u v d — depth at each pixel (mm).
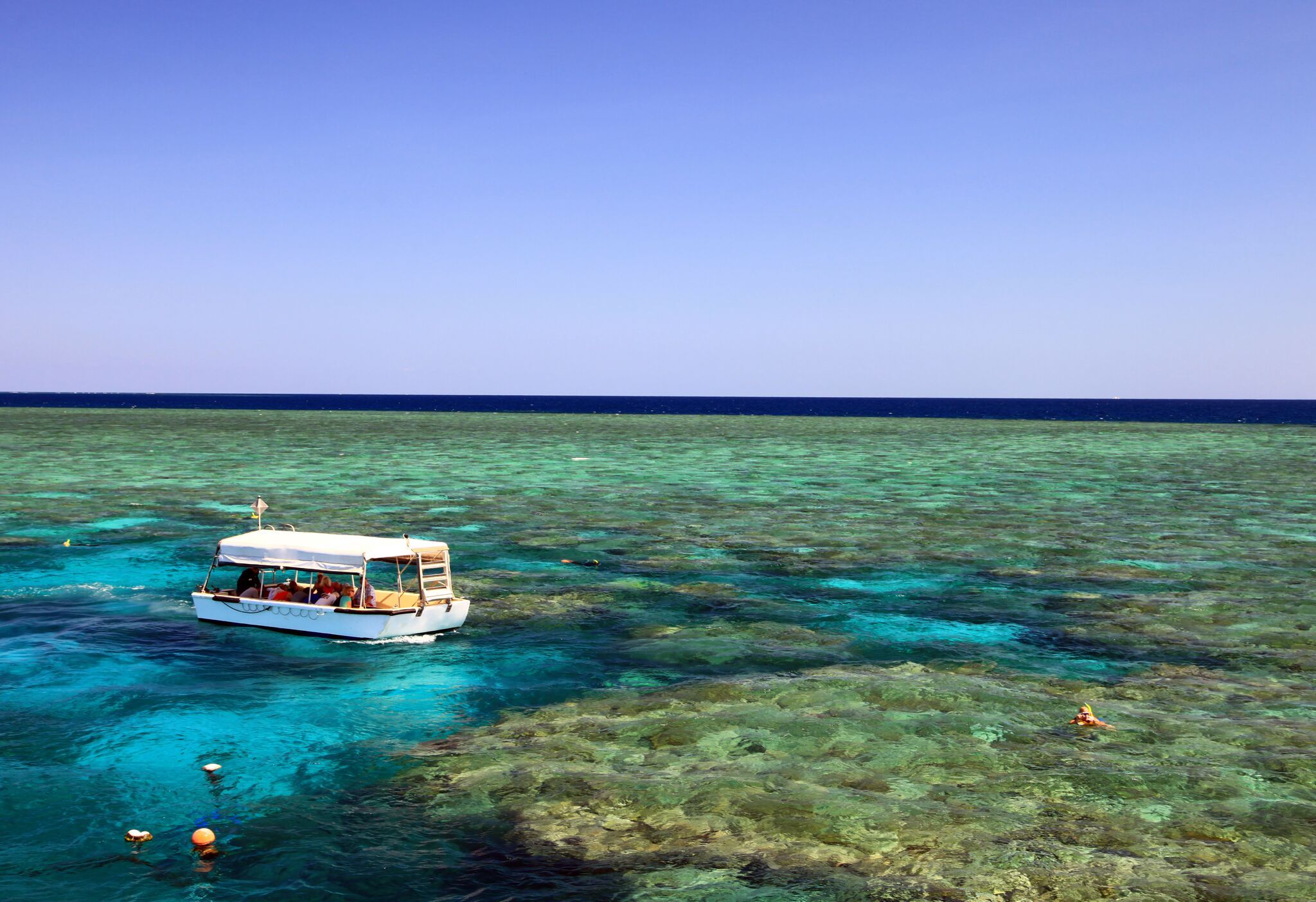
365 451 94688
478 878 12961
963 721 18875
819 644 25297
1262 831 14062
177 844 14055
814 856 13367
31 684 21562
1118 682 21844
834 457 93062
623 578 33875
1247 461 88750
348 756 17391
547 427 153750
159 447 95000
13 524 44656
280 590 27453
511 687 21531
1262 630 26859
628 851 13602
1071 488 65125
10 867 13344
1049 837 13875
